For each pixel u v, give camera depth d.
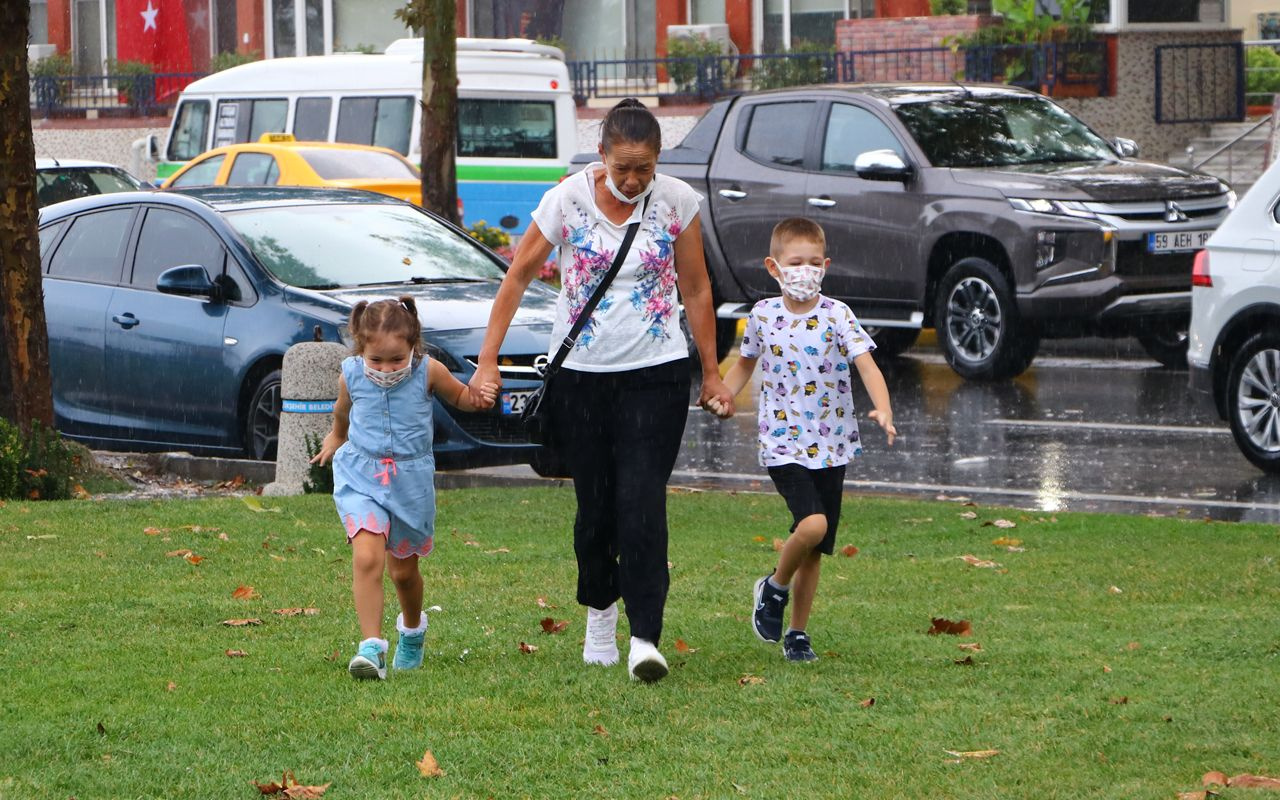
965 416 25.53
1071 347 33.38
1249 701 10.37
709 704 10.45
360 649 11.10
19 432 19.61
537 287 22.20
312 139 45.47
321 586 14.12
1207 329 21.28
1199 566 14.80
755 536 16.70
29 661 11.57
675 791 8.83
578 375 11.26
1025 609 13.22
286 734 9.83
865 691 10.73
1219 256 21.17
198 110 48.16
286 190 23.73
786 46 57.16
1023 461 21.83
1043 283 27.80
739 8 57.66
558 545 16.09
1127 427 24.17
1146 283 27.84
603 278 11.22
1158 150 46.47
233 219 22.23
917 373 30.56
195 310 21.83
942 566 15.05
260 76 46.75
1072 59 45.69
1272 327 20.58
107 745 9.59
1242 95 47.03
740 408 27.41
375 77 44.75
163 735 9.80
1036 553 15.61
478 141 44.94
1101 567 14.86
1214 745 9.49
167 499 18.94
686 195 11.38
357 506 11.20
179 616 13.01
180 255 22.39
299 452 19.81
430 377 11.32
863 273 30.12
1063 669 11.23
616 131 11.02
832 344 11.69
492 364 11.56
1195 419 24.70
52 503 18.31
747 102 32.12
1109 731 9.77
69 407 22.98
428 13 31.66
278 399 20.97
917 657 11.66
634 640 10.98
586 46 60.72
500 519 17.50
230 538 16.23
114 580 14.28
